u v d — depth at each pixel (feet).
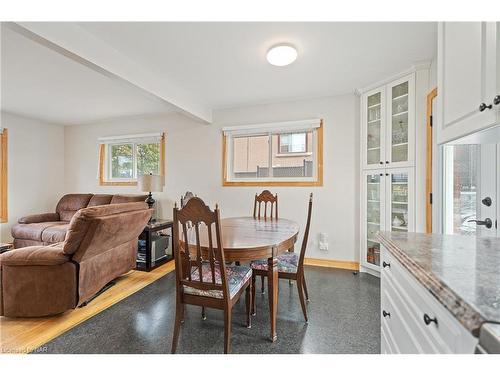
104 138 15.31
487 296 1.98
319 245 11.29
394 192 9.29
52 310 6.71
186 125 13.74
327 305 7.48
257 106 12.41
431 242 3.73
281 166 12.23
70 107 12.85
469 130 3.13
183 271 6.07
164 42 6.98
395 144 9.21
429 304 2.47
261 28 6.35
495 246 3.49
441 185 7.54
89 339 5.84
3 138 13.80
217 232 4.82
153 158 14.69
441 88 3.90
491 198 5.52
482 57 2.84
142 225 9.39
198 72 8.87
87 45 6.47
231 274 6.04
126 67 7.74
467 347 1.86
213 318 6.82
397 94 9.15
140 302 7.73
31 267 6.62
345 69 8.62
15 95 11.19
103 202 13.73
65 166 16.42
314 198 11.40
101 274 8.07
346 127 10.92
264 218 9.68
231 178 13.14
